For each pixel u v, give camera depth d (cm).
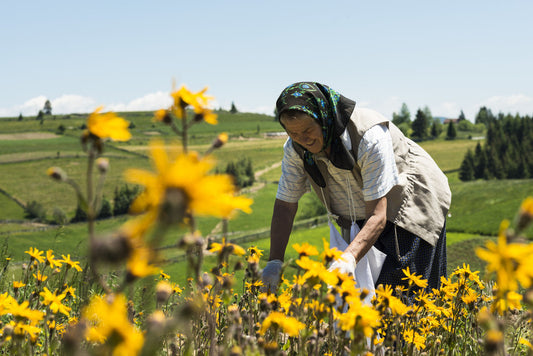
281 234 318
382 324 181
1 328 154
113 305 67
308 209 4312
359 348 130
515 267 80
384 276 305
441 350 211
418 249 316
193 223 74
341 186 319
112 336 66
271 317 135
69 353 74
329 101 285
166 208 54
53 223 6469
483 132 14375
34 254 236
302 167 326
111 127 77
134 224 55
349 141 290
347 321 129
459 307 223
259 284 213
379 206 286
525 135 9481
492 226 3278
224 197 56
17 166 9162
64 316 217
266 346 126
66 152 10156
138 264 67
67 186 7844
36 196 7438
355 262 257
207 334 172
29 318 144
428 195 322
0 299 144
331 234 330
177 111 98
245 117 15750
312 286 140
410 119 13725
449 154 10969
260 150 10931
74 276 240
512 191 4456
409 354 192
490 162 9200
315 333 149
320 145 286
